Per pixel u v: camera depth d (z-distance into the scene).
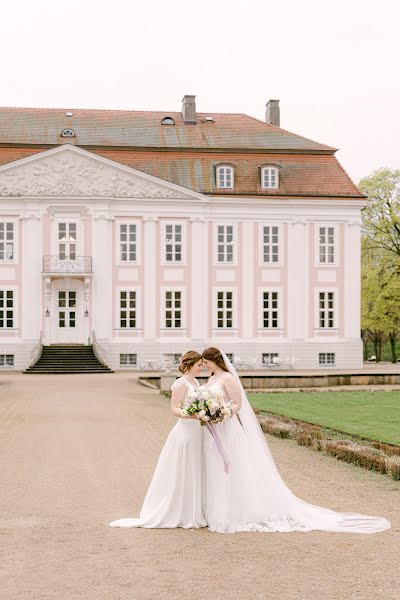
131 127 60.34
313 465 15.33
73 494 12.46
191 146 58.75
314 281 58.69
